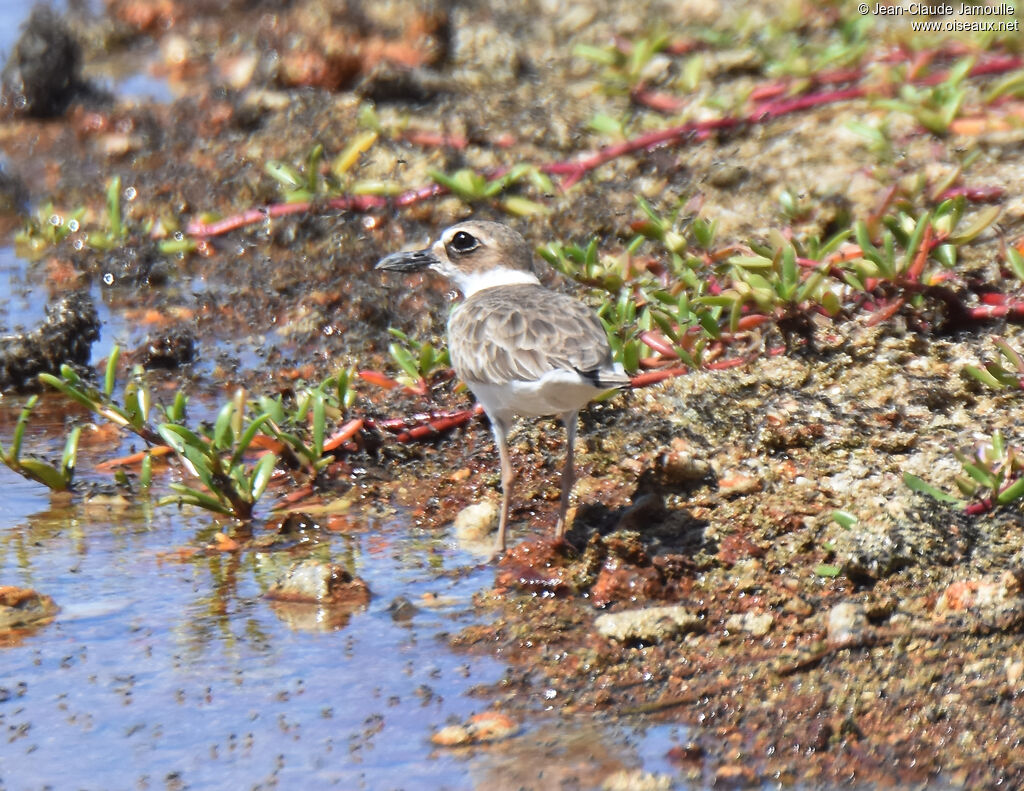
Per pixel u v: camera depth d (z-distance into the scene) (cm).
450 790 810
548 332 1076
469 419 1323
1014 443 1161
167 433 1212
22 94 2273
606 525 1153
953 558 1032
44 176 2077
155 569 1120
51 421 1432
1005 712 855
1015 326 1307
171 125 2152
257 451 1310
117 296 1727
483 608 1035
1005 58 1800
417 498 1236
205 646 993
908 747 830
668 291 1384
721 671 927
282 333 1593
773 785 802
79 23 2681
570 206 1695
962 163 1534
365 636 1001
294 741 870
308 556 1137
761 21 2175
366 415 1333
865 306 1333
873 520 1059
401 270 1316
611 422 1279
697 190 1683
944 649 931
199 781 830
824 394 1249
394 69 2067
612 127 1747
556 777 818
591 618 1012
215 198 1920
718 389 1264
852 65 1844
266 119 2095
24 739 880
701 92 1950
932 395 1230
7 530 1195
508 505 1130
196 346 1584
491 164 1841
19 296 1720
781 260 1290
